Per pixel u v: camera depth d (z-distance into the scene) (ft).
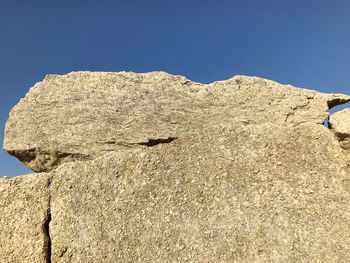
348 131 3.88
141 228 3.72
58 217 3.78
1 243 3.76
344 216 3.66
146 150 3.93
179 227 3.70
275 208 3.70
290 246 3.59
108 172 3.87
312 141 3.91
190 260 3.61
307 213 3.68
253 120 4.07
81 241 3.71
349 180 3.78
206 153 3.91
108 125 4.03
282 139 3.91
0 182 3.90
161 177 3.84
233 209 3.72
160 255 3.64
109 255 3.67
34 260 3.70
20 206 3.83
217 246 3.63
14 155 4.08
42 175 3.91
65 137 4.02
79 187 3.84
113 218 3.75
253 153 3.88
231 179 3.81
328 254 3.56
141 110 4.08
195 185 3.81
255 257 3.58
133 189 3.82
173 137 4.00
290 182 3.78
